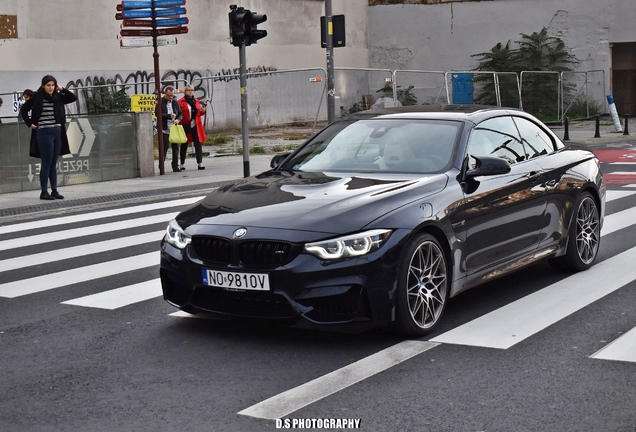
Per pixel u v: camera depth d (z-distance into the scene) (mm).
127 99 27016
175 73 30172
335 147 6887
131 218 11953
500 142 6883
